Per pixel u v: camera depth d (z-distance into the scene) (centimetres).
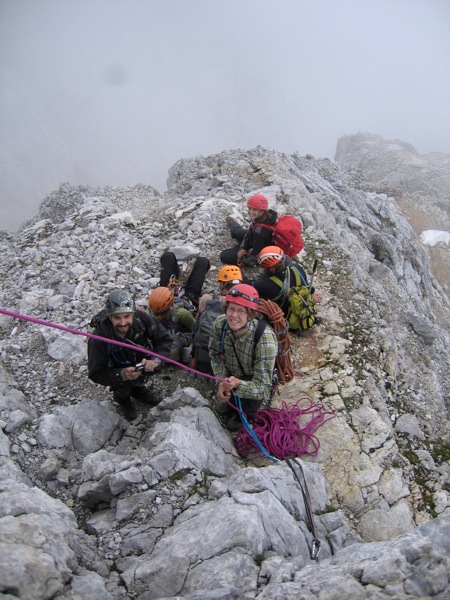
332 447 620
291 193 1209
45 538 376
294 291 723
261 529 428
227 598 371
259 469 528
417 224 3294
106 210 1172
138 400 670
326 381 698
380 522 555
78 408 608
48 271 954
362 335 799
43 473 540
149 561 413
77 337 759
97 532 457
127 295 516
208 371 647
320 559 466
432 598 332
